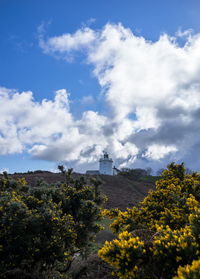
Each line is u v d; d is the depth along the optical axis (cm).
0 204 587
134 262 321
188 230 364
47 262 573
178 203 629
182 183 823
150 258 327
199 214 355
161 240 334
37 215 591
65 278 575
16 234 548
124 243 335
